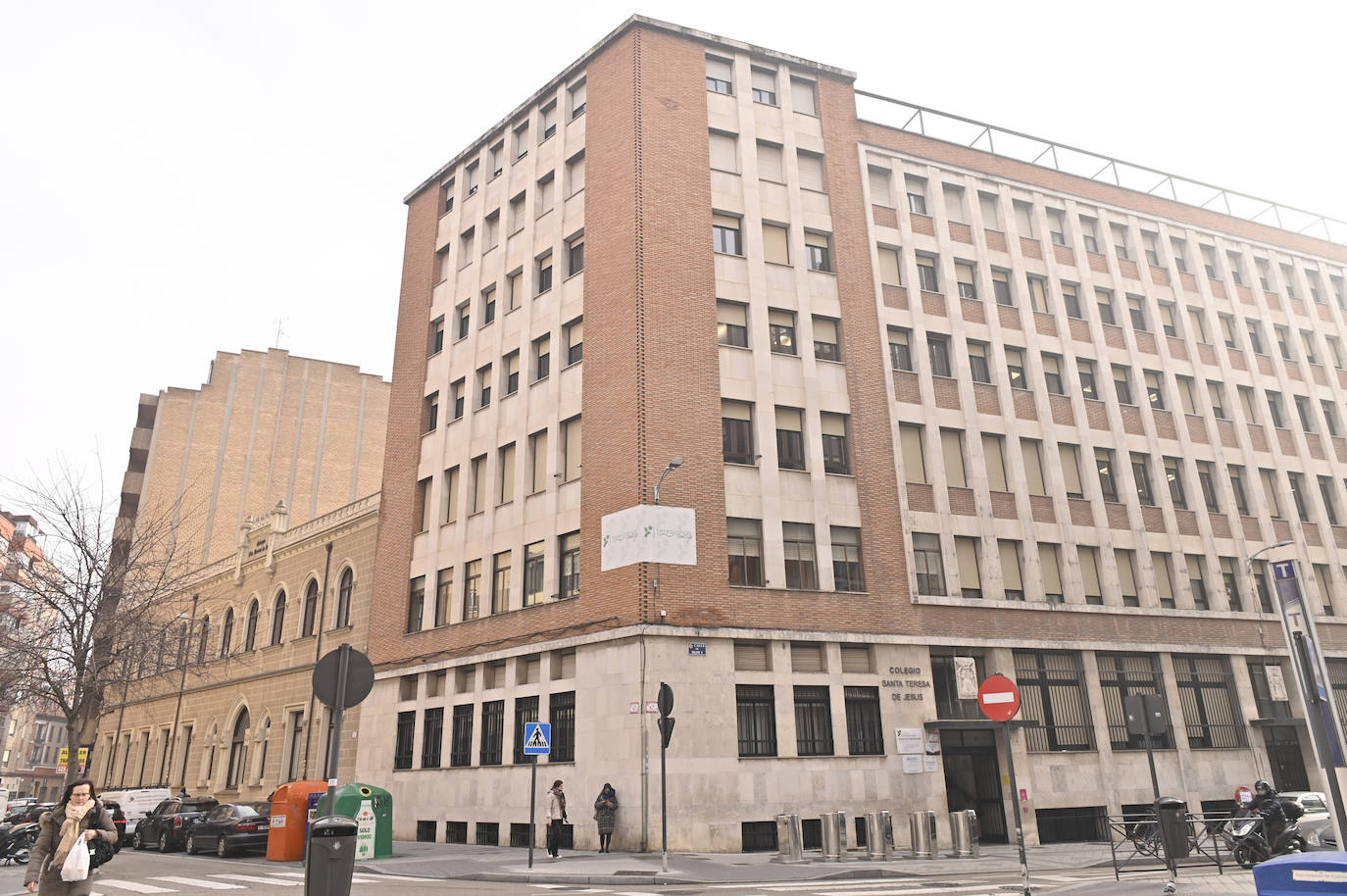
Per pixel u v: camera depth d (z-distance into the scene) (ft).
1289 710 103.19
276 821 73.26
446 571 102.58
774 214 96.37
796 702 80.28
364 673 34.27
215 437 193.36
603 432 86.17
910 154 107.24
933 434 96.02
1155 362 114.01
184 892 48.78
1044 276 110.93
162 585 115.55
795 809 76.07
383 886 50.80
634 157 91.71
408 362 118.21
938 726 83.87
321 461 201.87
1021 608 93.40
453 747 93.50
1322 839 60.90
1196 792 93.86
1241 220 130.31
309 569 129.90
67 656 100.42
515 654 88.53
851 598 85.61
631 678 75.77
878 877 56.29
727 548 82.33
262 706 131.95
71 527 106.52
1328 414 127.24
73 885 28.02
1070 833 87.40
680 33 98.63
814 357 92.53
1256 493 113.60
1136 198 122.21
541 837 79.30
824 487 88.38
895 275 102.17
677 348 86.22
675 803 72.38
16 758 360.28
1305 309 131.13
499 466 99.81
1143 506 105.91
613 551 81.20
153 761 161.17
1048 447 102.01
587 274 93.30
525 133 111.14
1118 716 94.22
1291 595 28.37
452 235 117.80
